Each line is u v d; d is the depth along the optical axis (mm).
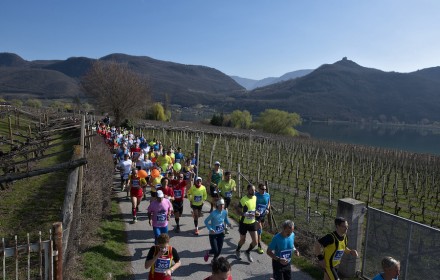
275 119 76625
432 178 29891
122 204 14672
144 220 12812
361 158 38688
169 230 11969
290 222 7289
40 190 15961
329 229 15078
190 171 16469
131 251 9984
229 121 85438
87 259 8703
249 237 11680
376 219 8445
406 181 30453
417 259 7434
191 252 10141
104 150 17859
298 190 24672
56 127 30609
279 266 7355
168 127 54312
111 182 14453
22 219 12172
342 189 26312
